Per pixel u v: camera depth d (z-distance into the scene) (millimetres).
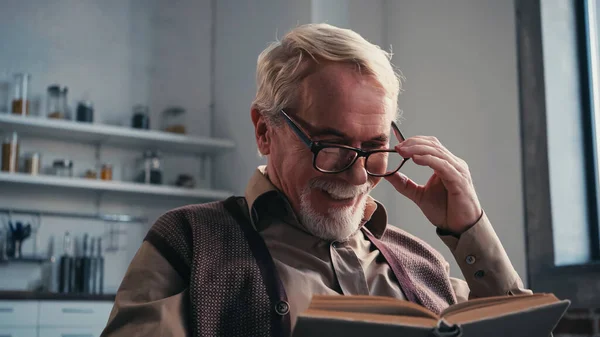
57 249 4582
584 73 3398
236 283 1339
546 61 3350
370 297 1053
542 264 3248
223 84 5094
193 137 4785
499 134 3553
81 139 4719
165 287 1337
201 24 5270
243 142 4809
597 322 2971
